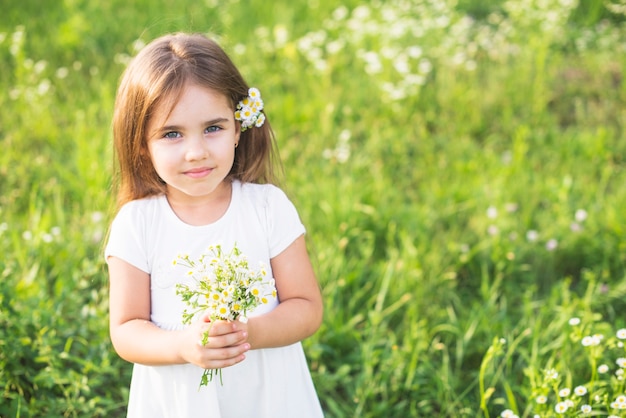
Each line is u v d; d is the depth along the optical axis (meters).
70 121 5.02
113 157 2.28
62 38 5.93
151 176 2.11
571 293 3.61
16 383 2.76
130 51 5.96
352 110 5.31
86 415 2.75
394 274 3.61
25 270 3.32
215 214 2.11
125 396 2.88
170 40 2.05
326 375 3.05
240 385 2.10
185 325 2.05
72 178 4.20
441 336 3.35
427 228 4.03
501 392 3.01
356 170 4.49
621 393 2.55
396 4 6.72
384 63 5.71
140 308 2.07
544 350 3.01
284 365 2.13
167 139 1.98
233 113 2.06
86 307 3.09
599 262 3.83
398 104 5.28
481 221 4.04
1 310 2.83
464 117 5.38
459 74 5.86
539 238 3.96
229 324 1.85
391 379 3.05
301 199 4.08
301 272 2.14
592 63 6.08
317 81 5.67
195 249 2.08
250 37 6.22
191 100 1.95
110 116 4.75
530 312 3.32
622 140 4.95
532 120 5.29
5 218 3.83
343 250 3.84
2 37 5.29
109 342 3.03
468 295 3.67
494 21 6.85
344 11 6.49
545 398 2.55
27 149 4.68
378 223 4.03
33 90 5.08
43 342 2.79
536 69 5.90
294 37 6.36
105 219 3.69
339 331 3.24
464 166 4.64
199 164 1.96
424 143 4.96
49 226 3.79
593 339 2.60
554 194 4.32
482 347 3.19
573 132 5.14
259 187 2.18
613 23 7.00
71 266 3.48
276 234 2.13
